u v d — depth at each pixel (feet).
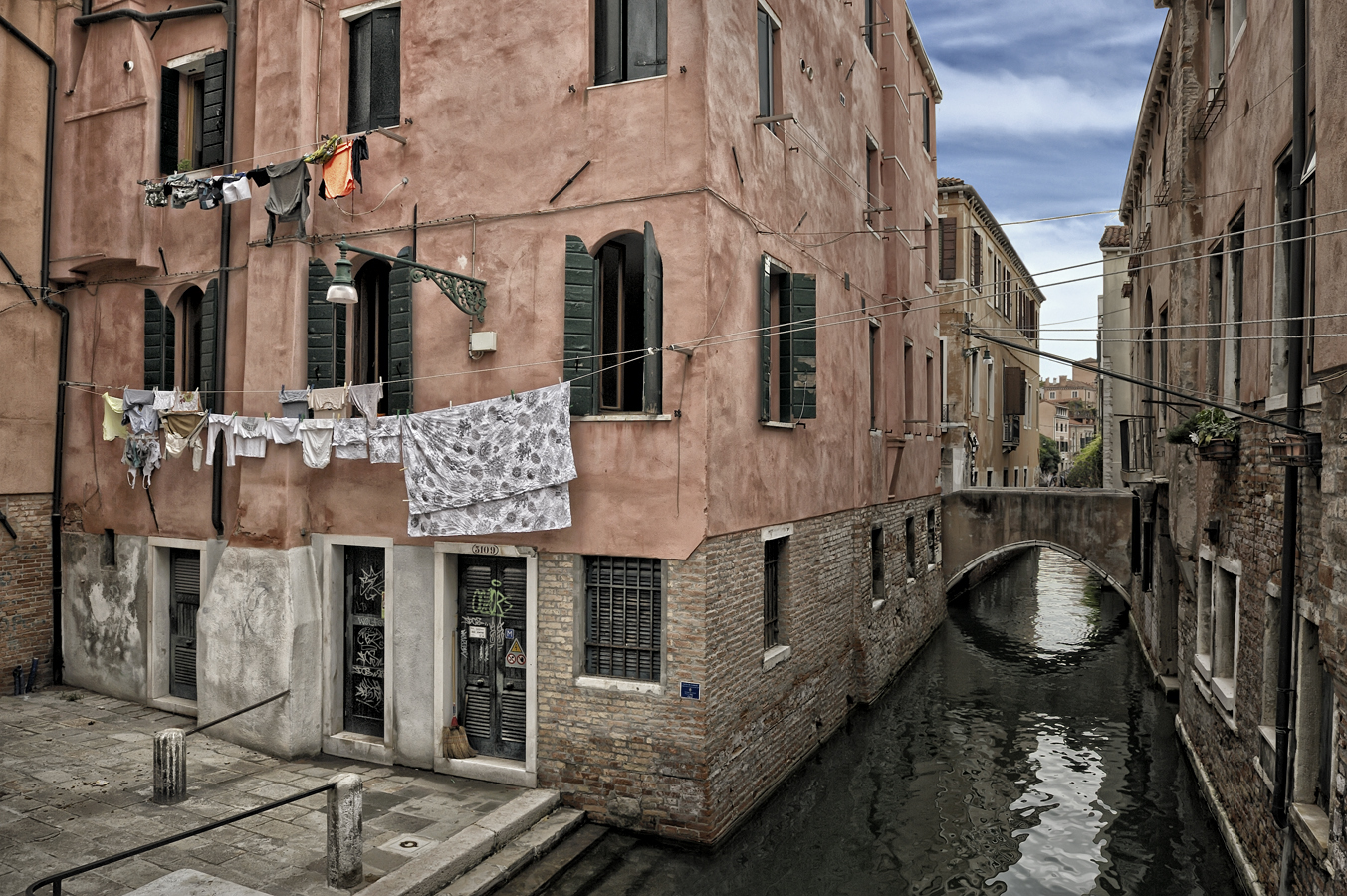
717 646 31.12
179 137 41.22
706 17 30.35
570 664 31.73
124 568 41.75
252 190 36.94
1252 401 31.32
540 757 32.27
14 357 41.98
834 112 45.52
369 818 29.37
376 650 35.91
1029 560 133.08
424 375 34.22
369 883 24.97
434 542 33.73
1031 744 45.52
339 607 36.32
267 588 35.40
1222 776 34.50
